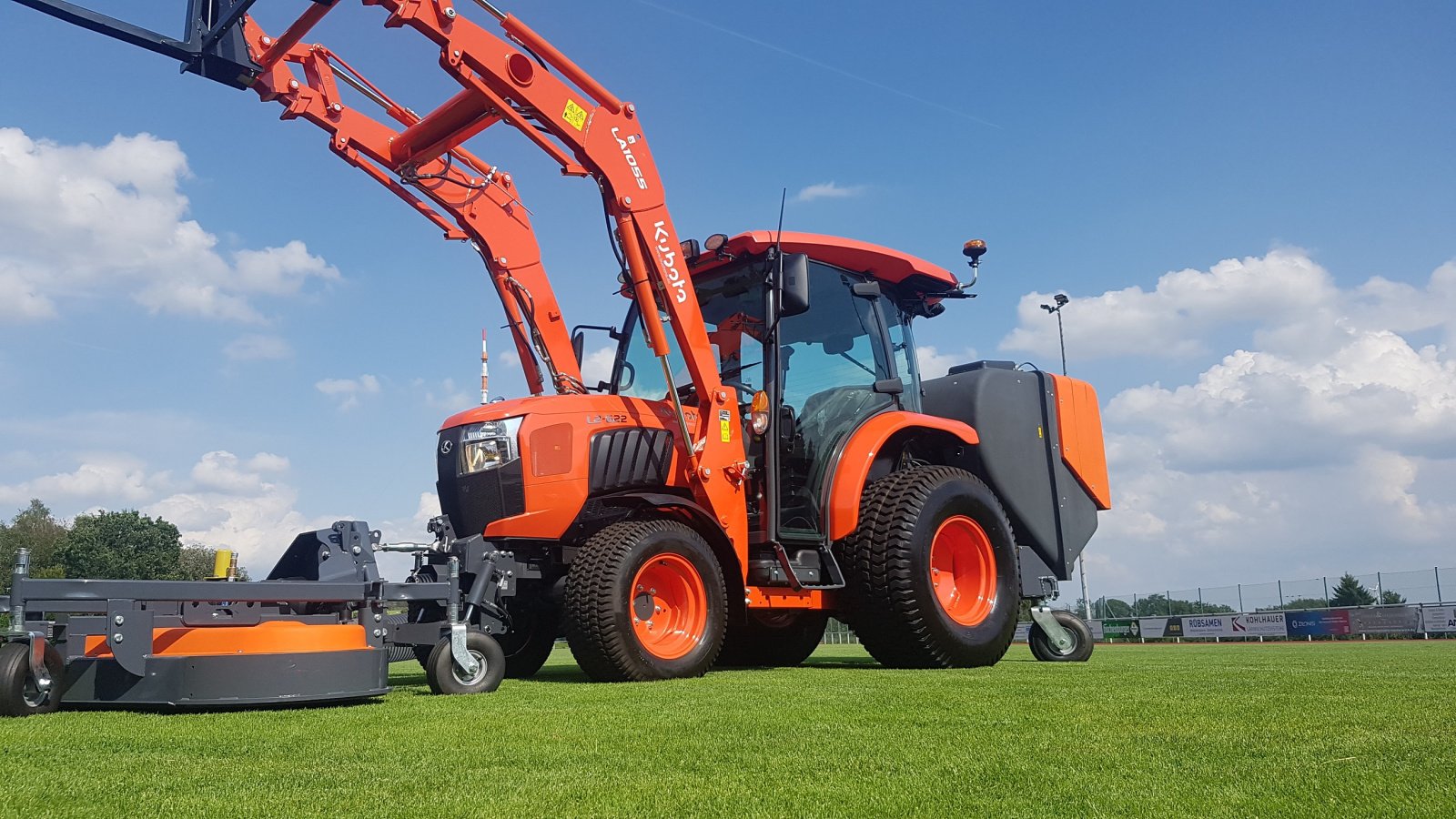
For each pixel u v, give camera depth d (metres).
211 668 3.21
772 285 5.34
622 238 5.04
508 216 6.15
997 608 5.71
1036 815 1.61
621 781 1.92
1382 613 22.02
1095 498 6.81
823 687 3.94
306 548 4.30
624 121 5.17
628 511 4.98
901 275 6.30
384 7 4.61
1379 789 1.79
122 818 1.64
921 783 1.88
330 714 3.09
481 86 4.77
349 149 5.75
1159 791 1.79
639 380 5.99
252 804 1.74
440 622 4.21
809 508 5.45
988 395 6.44
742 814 1.63
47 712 3.26
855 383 5.88
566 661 7.20
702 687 4.00
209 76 5.10
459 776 1.99
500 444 4.77
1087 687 3.84
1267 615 23.91
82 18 4.57
